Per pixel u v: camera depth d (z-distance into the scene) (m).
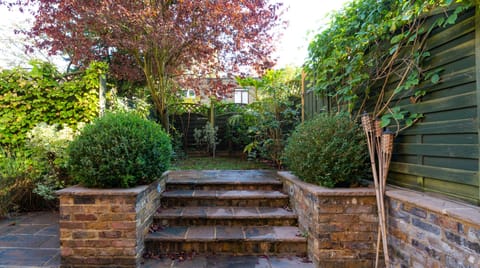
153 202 3.19
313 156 2.80
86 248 2.53
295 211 3.29
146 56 5.65
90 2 4.41
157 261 2.69
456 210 1.70
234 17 4.79
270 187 3.99
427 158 2.19
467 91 1.81
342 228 2.49
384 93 2.73
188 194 3.67
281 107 5.56
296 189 3.24
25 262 2.60
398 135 2.53
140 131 2.92
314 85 4.25
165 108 6.12
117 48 5.78
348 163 2.66
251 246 2.86
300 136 3.07
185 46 5.23
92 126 2.90
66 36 4.99
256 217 3.21
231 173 4.81
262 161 6.40
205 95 7.20
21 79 4.39
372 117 2.87
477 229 1.50
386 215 2.44
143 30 4.77
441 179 2.05
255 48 5.55
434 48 2.09
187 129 7.95
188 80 6.82
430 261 1.88
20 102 4.42
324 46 3.70
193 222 3.21
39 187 4.03
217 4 4.61
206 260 2.71
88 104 4.43
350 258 2.49
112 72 6.25
